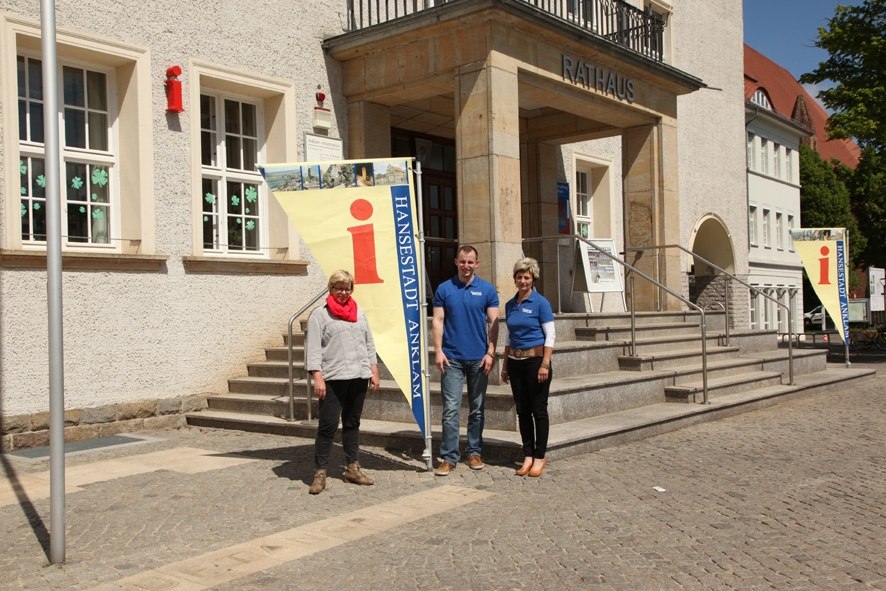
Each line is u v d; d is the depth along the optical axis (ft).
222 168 36.78
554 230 52.70
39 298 29.04
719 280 84.53
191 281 34.17
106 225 32.76
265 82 37.32
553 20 37.22
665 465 25.05
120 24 32.04
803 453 27.12
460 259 24.30
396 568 15.98
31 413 28.73
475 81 35.58
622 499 20.99
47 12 16.12
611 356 35.37
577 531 18.22
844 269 56.03
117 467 25.30
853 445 28.63
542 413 23.47
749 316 85.76
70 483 23.26
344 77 40.81
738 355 44.78
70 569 16.11
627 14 47.01
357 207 24.20
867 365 64.03
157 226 33.12
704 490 22.00
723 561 16.19
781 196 119.75
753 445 28.48
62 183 31.19
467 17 35.17
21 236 29.37
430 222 48.67
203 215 35.88
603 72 42.19
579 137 50.65
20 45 29.89
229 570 15.97
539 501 20.80
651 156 47.06
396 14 40.06
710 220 80.28
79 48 30.78
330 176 24.21
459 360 24.17
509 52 36.01
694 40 77.51
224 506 20.56
